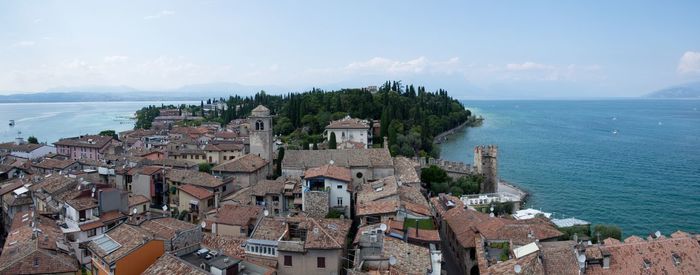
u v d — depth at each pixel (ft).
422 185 392.47
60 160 430.20
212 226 244.01
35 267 182.09
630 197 451.53
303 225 192.75
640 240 211.82
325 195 258.16
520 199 397.60
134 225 202.18
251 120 402.31
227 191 334.85
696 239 196.24
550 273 178.50
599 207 417.69
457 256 244.42
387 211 221.87
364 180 319.68
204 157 492.95
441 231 284.20
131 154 488.85
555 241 219.00
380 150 340.80
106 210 257.75
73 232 233.55
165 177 345.72
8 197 303.07
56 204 265.75
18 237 216.54
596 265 185.88
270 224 202.28
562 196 458.09
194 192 307.17
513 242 210.59
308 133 631.15
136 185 343.67
